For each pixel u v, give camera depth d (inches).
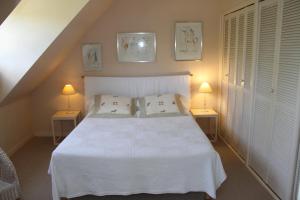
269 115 103.7
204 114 155.8
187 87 163.5
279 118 96.0
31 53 119.0
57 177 94.6
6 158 90.0
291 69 87.5
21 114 158.9
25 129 164.6
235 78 140.1
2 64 120.3
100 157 93.9
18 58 119.6
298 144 85.3
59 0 114.2
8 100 137.0
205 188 94.6
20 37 117.5
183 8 159.5
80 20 128.6
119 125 129.6
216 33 162.4
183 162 93.4
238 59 135.6
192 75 167.0
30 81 142.3
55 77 167.3
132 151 96.7
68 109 171.5
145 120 137.7
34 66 124.1
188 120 136.9
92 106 156.6
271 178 103.3
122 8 159.3
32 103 171.2
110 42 163.5
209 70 167.0
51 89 169.2
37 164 132.3
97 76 166.4
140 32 161.8
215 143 157.1
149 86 164.1
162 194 103.3
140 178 94.5
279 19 94.7
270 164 103.8
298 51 83.4
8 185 87.4
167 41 163.5
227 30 150.9
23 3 114.1
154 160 93.4
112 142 106.0
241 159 133.3
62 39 127.9
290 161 88.6
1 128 136.1
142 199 100.3
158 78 163.5
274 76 99.1
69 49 157.6
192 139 107.9
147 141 106.7
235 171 121.4
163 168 93.7
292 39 86.7
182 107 153.6
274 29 98.6
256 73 114.9
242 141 132.8
